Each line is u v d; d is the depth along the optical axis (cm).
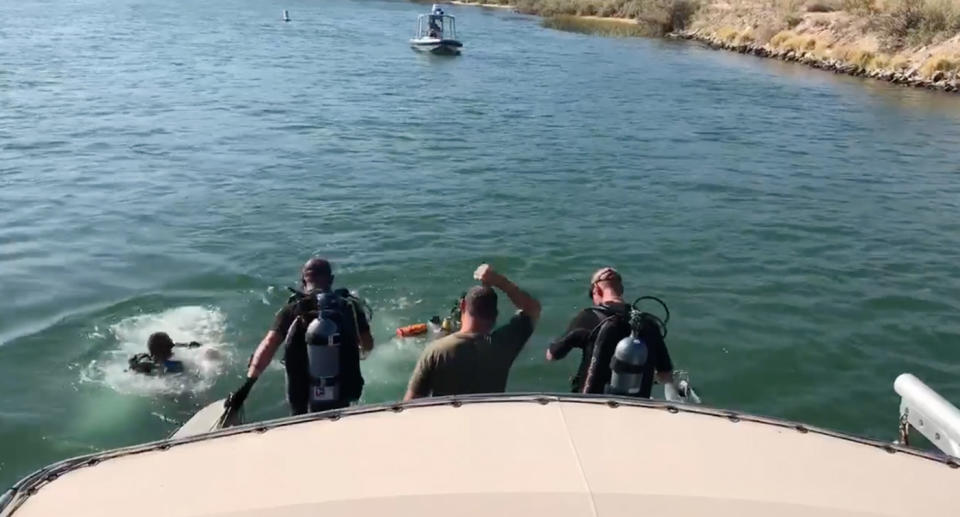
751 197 1445
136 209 1218
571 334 479
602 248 1120
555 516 268
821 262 1108
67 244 1061
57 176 1389
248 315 862
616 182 1501
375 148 1705
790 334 864
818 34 4288
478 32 5047
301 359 455
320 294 450
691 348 823
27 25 3975
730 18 5188
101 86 2356
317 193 1335
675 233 1206
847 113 2522
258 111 2078
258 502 274
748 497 283
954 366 809
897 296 988
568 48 4297
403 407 334
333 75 2844
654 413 336
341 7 6556
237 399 475
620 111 2358
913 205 1441
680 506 276
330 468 294
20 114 1908
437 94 2517
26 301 877
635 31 5588
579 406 338
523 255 1077
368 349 491
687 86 3011
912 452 321
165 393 697
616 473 293
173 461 299
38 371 731
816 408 721
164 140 1694
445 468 293
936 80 3288
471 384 417
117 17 4684
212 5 6031
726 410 342
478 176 1496
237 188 1349
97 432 640
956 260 1141
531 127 2031
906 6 3900
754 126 2212
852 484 297
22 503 274
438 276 988
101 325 826
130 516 267
